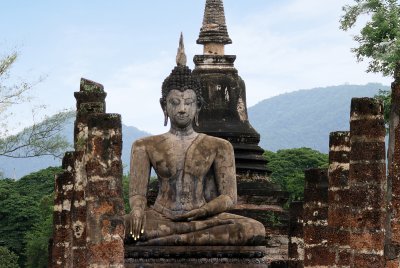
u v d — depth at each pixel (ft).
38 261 219.00
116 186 79.00
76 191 90.48
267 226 109.50
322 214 92.12
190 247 87.30
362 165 79.92
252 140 113.91
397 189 74.69
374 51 122.83
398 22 123.34
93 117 79.30
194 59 116.47
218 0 117.91
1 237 240.73
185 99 90.63
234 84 114.83
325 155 219.41
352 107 80.64
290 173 211.41
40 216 240.12
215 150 90.68
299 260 99.30
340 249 86.48
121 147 79.61
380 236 79.25
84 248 89.66
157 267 87.04
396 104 75.15
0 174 192.75
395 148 75.00
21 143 148.25
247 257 87.71
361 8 124.98
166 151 90.17
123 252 79.25
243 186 111.45
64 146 149.79
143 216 87.66
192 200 89.56
